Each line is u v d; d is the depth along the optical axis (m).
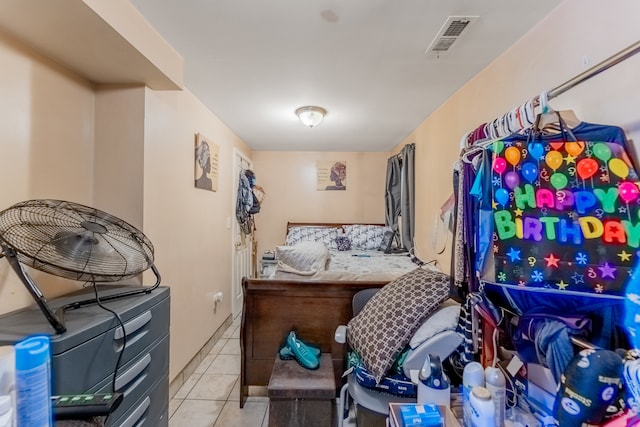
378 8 1.38
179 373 2.14
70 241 1.09
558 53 1.37
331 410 1.51
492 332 1.14
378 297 1.56
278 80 2.16
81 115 1.58
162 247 1.90
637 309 0.85
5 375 0.66
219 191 3.06
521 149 1.00
